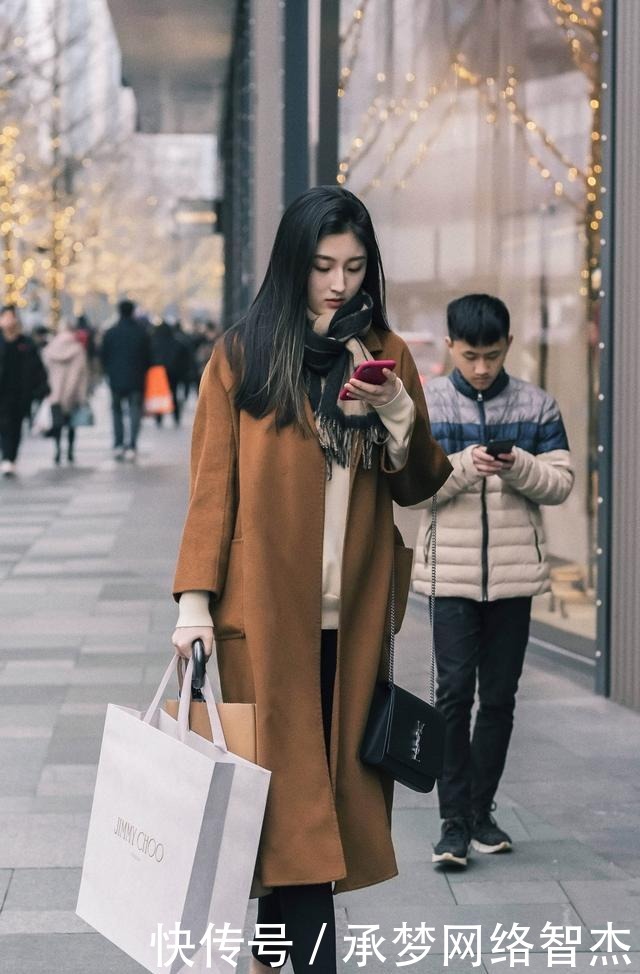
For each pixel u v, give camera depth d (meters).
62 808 7.05
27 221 50.06
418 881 6.16
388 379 4.16
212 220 45.12
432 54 12.61
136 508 20.00
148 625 11.79
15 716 8.82
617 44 9.00
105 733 4.26
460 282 12.27
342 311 4.27
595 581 9.80
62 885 6.06
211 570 4.29
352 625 4.35
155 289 106.69
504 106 11.48
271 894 4.57
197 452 4.43
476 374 6.42
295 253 4.26
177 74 33.75
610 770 7.83
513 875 6.23
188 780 3.99
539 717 8.97
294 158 16.45
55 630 11.56
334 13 14.60
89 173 75.50
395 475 4.53
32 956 5.35
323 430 4.27
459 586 6.33
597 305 9.98
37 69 40.12
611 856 6.47
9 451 24.72
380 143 13.62
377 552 4.43
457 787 6.35
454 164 12.25
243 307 28.89
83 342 38.91
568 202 10.41
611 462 9.29
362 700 4.34
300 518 4.26
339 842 4.21
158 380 28.38
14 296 50.16
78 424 27.03
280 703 4.23
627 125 8.88
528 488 6.27
